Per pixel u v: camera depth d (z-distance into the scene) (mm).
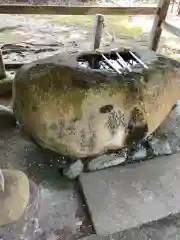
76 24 3641
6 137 1726
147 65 1601
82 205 1366
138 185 1438
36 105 1371
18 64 2465
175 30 2346
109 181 1443
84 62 1691
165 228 1280
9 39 3105
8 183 1196
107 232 1241
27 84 1419
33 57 2748
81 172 1486
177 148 1694
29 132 1476
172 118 1879
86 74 1422
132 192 1402
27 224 1252
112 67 1548
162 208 1348
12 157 1592
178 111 1941
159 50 3051
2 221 1146
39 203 1349
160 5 2398
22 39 3133
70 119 1352
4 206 1143
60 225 1271
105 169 1512
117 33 3445
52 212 1320
